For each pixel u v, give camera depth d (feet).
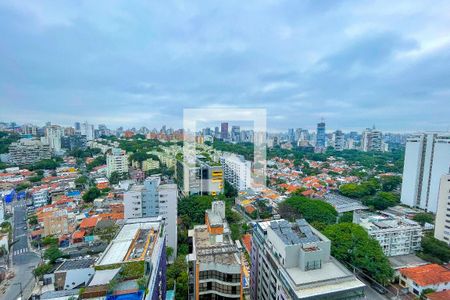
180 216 207.72
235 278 88.79
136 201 173.58
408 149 278.05
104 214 217.77
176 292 117.39
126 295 69.87
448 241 179.11
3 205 245.86
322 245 87.20
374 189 319.27
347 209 253.03
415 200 271.69
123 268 77.46
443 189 183.32
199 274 90.48
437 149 249.34
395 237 164.45
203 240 115.75
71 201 261.65
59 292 88.07
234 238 176.86
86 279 124.47
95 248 171.42
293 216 211.41
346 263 146.92
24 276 147.13
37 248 180.34
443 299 114.11
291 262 85.30
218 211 140.36
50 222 194.08
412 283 129.90
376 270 131.13
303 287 74.43
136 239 101.71
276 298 88.74
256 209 236.02
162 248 109.29
